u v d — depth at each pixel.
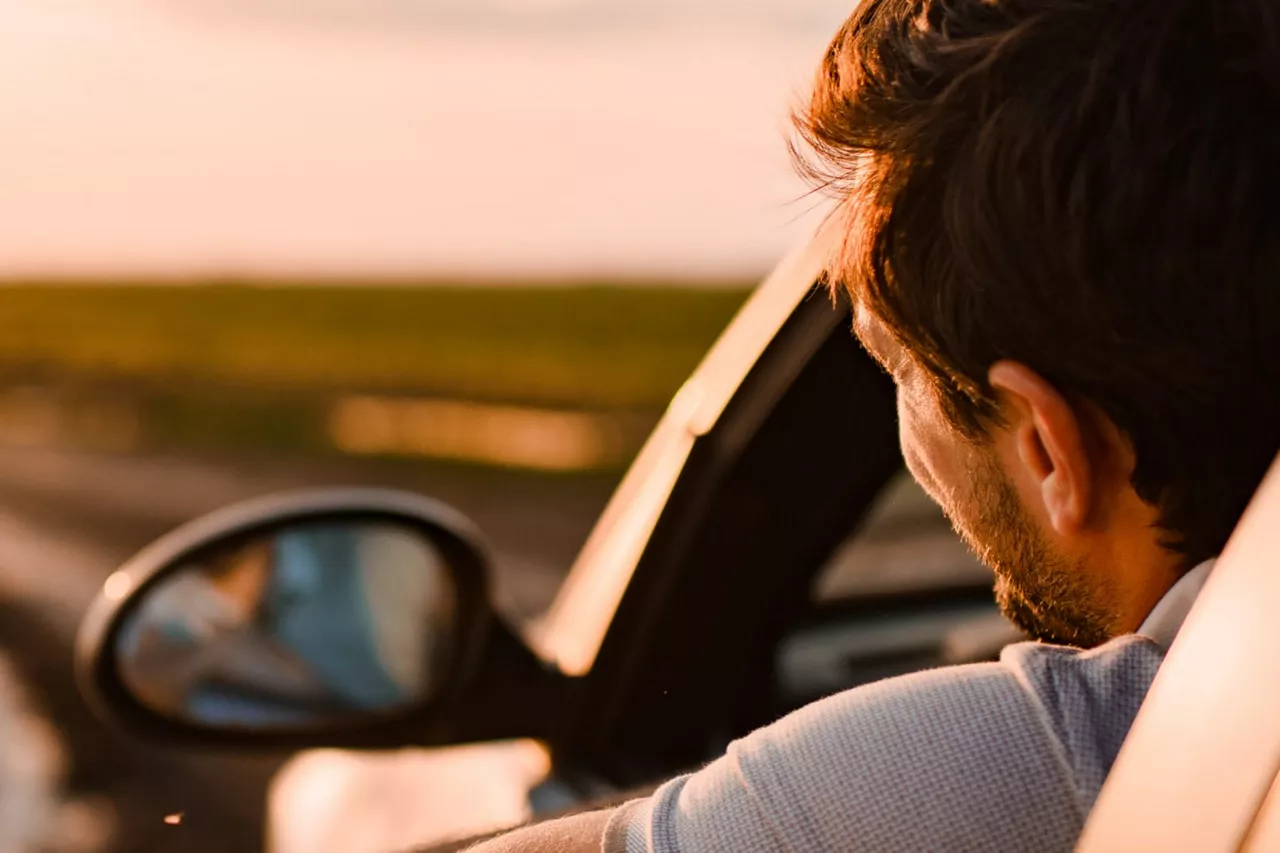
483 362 56.56
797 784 0.85
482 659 2.18
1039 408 0.85
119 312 99.69
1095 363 0.83
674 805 0.90
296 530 2.25
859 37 0.94
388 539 2.22
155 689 2.20
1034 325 0.84
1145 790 0.73
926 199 0.88
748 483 2.04
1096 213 0.81
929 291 0.89
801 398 2.00
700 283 94.00
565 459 24.20
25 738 6.84
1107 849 0.74
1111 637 0.94
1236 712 0.71
